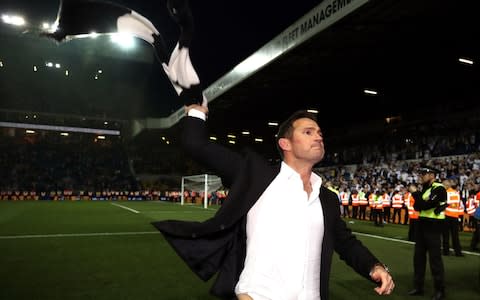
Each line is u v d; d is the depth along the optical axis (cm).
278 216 143
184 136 146
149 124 3434
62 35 137
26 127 4012
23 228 1212
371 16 1159
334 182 2400
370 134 2827
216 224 143
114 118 4384
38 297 477
